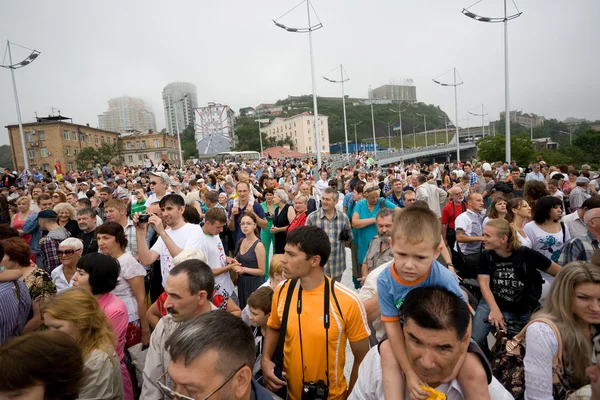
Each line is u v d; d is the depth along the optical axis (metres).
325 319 2.21
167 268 3.98
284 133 130.00
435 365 1.48
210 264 4.07
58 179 22.56
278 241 6.68
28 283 3.47
